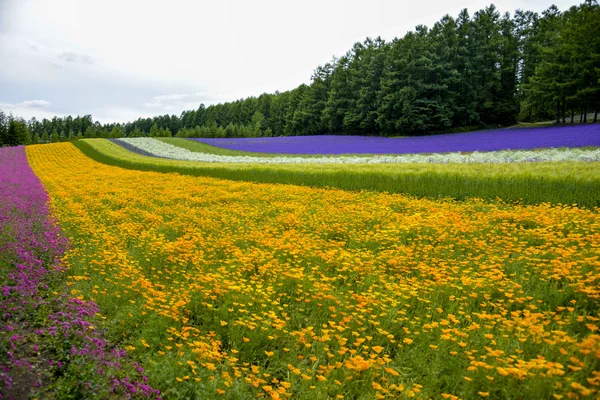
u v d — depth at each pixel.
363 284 6.82
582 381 3.80
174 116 162.50
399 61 65.19
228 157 42.62
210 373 4.16
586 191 12.60
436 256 8.28
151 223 11.96
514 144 32.91
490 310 5.94
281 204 14.92
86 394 3.56
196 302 5.93
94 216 13.02
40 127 160.88
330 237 10.45
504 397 3.79
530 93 57.97
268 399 3.92
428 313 5.62
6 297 5.01
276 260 7.64
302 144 53.50
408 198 15.35
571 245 8.26
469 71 66.38
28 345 4.29
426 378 4.14
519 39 78.00
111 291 6.38
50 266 7.13
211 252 8.89
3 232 7.86
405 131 67.12
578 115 68.31
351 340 5.06
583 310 5.34
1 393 3.25
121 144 58.69
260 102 129.00
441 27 77.38
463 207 13.11
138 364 4.35
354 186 18.44
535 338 4.56
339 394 3.85
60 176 28.02
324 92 88.12
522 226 10.17
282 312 5.80
